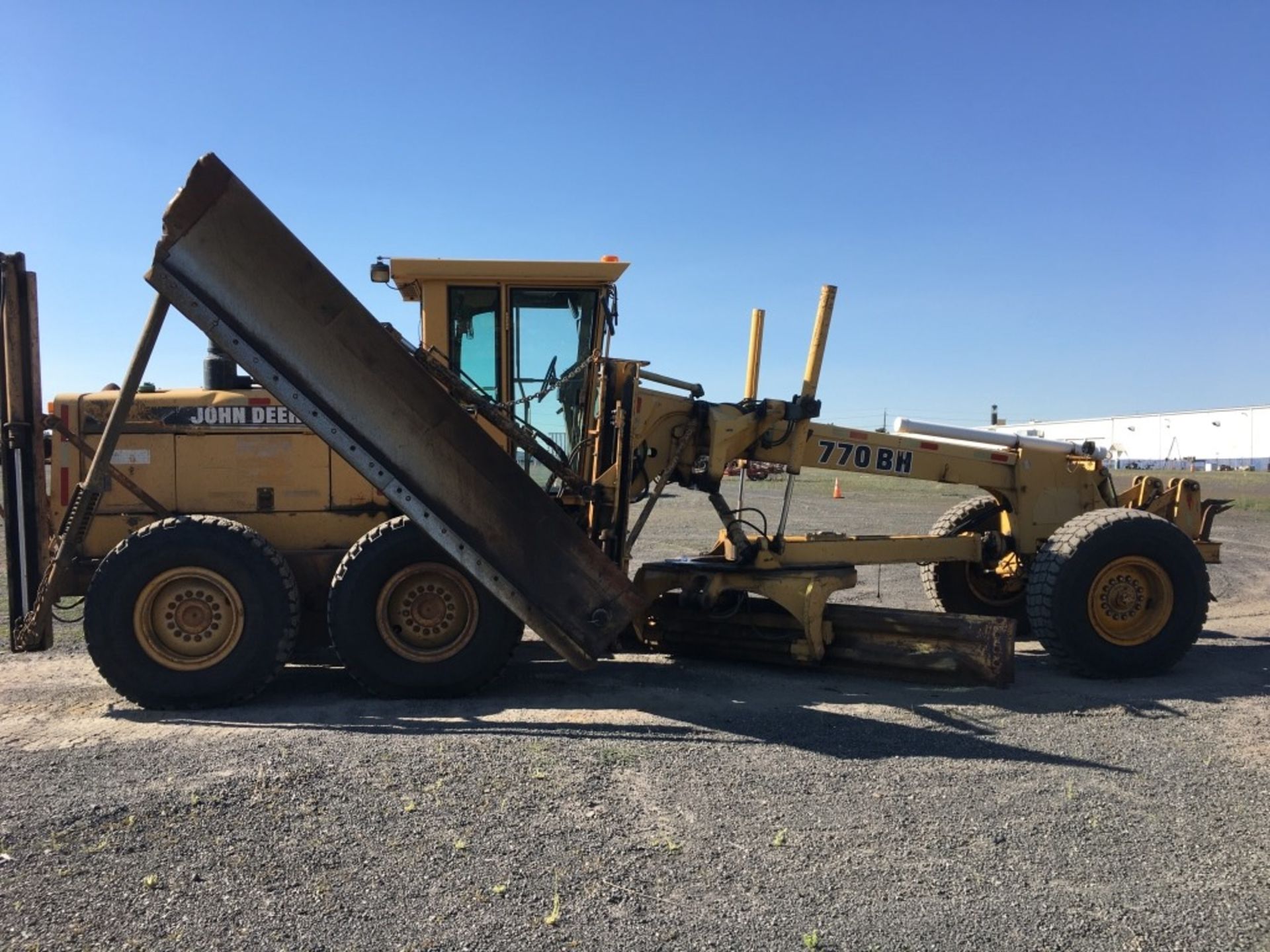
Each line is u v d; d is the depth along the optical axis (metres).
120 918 3.01
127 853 3.46
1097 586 6.54
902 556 7.33
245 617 5.67
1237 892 3.28
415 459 5.41
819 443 7.08
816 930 2.98
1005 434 7.71
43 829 3.64
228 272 5.10
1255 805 4.05
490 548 5.53
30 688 6.26
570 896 3.17
